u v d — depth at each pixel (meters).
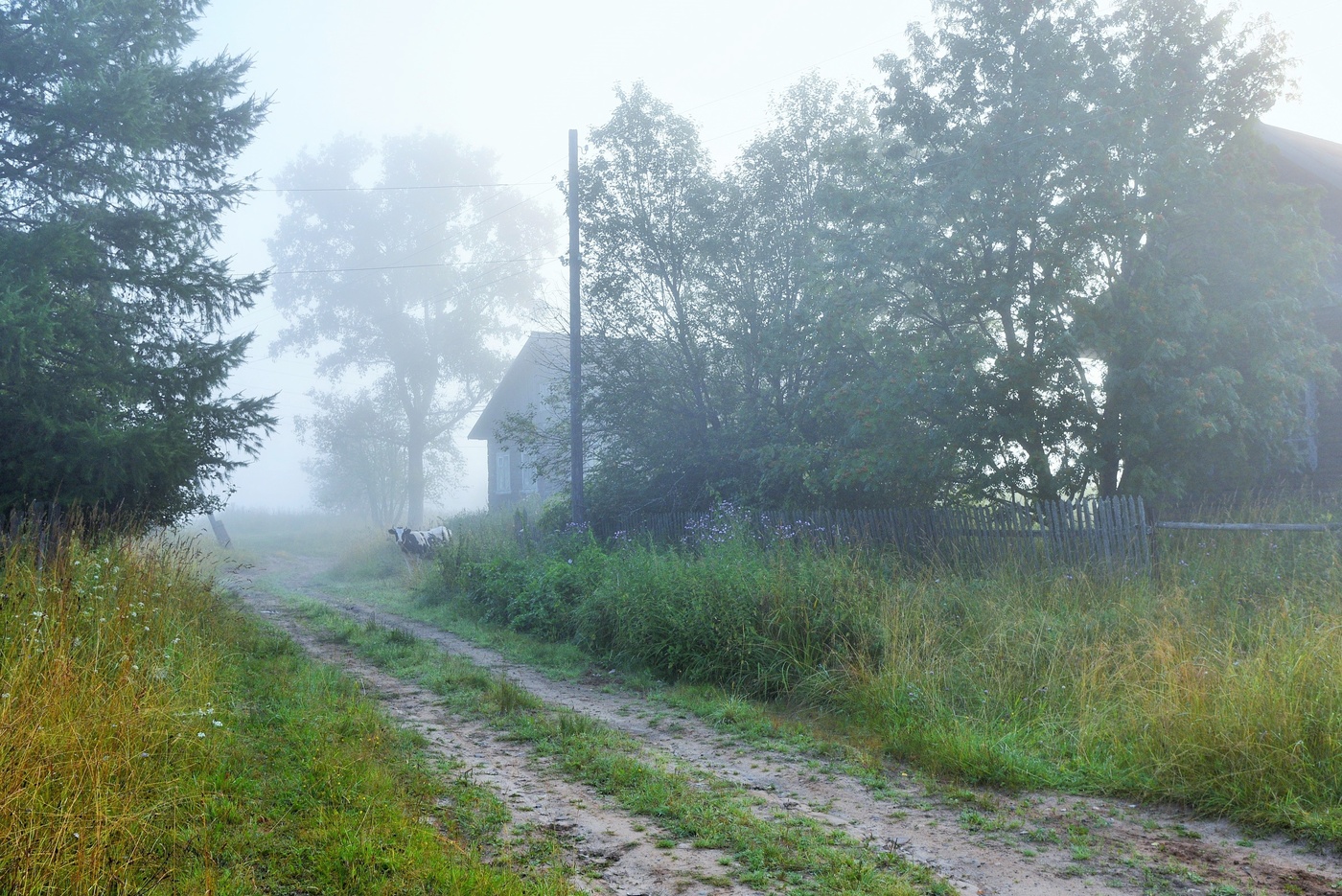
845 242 12.93
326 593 18.09
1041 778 5.48
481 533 20.56
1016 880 4.07
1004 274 11.72
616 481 17.97
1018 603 8.70
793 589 9.00
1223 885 3.95
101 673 6.01
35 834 3.75
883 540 11.77
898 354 11.88
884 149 16.20
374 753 5.76
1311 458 13.12
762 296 16.69
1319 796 4.70
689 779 5.73
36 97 11.88
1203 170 10.87
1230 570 8.80
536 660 10.44
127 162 12.65
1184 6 11.34
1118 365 10.98
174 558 10.55
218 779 4.88
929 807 5.17
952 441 11.52
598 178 17.83
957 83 12.51
